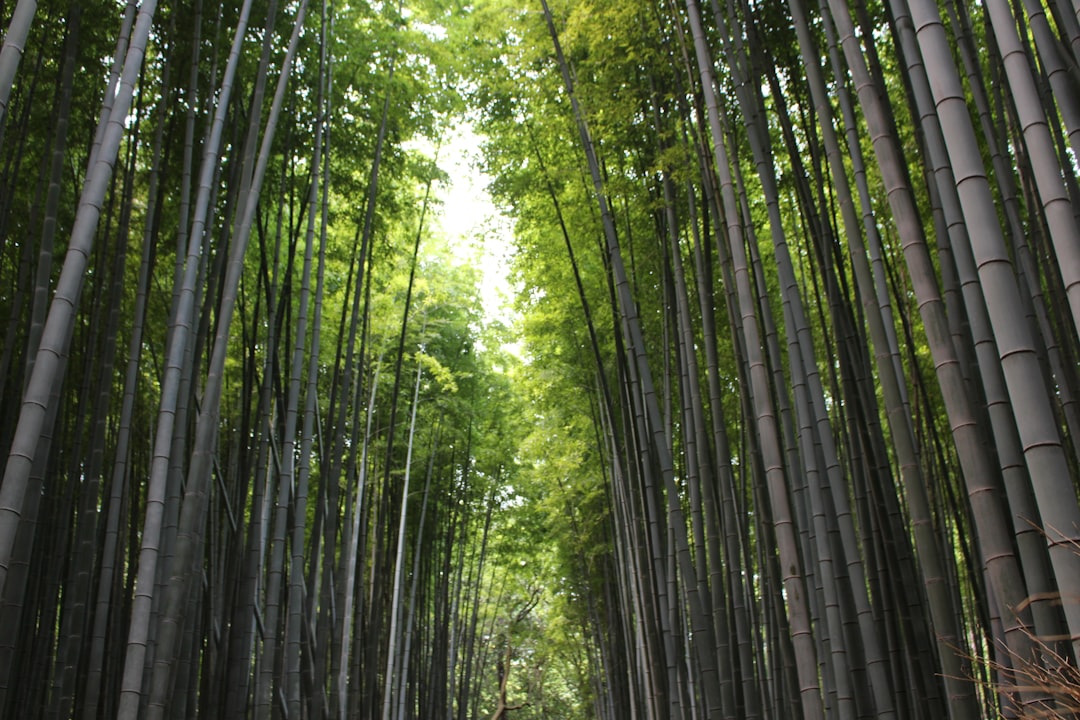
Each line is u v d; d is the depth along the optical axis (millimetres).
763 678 5602
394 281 10188
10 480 2949
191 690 5062
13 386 4750
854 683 3451
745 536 5945
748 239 4395
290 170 6543
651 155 6129
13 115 5547
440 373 10172
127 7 4000
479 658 14773
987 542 2338
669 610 5367
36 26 5191
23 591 3877
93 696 4453
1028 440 2051
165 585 4527
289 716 5035
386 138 7156
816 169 4438
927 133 2773
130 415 4805
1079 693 1830
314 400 5488
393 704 9578
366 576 9852
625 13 5332
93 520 4598
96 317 5203
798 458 4156
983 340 2518
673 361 7395
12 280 5785
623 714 10914
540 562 15234
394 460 10531
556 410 10594
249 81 6156
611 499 9648
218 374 4277
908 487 3000
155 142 5016
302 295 5359
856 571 3402
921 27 2393
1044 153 2102
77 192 5840
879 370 3188
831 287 4055
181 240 4727
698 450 4762
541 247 8430
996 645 2797
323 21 5680
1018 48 2205
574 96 5512
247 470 5941
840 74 3758
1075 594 1909
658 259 7129
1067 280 1997
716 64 5602
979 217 2211
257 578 5426
